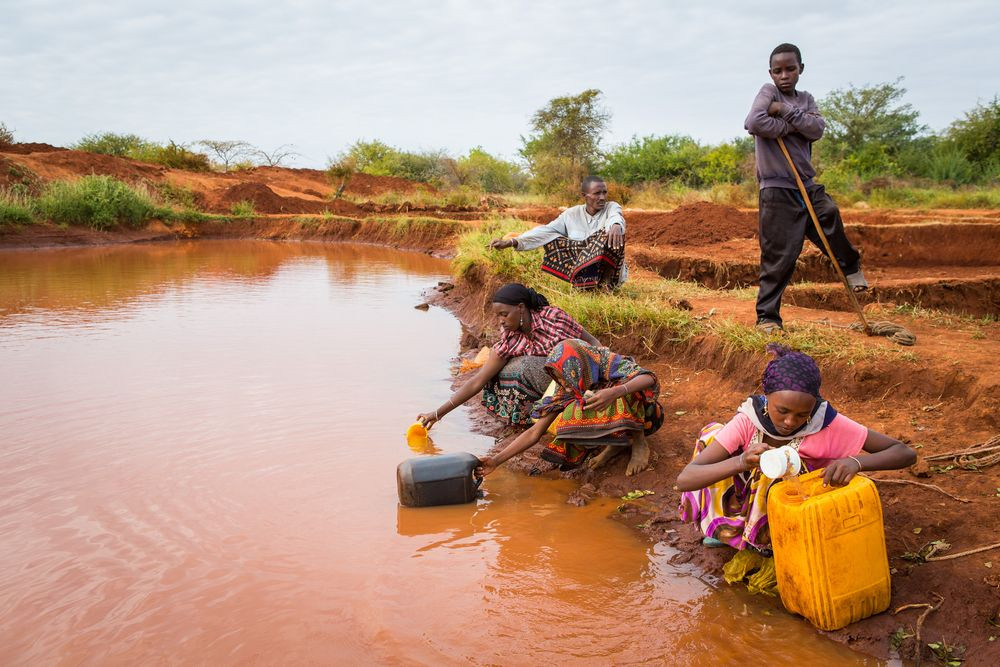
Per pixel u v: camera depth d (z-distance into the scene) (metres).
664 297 7.58
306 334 9.24
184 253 20.19
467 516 4.51
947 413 4.70
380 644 3.22
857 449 3.46
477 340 8.61
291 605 3.49
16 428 5.71
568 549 4.11
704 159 36.09
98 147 39.94
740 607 3.53
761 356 5.57
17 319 9.92
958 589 3.33
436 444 5.55
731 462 3.41
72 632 3.25
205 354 8.12
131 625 3.30
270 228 26.42
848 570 3.23
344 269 16.42
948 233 14.51
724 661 3.13
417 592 3.64
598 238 7.21
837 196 23.73
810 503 3.21
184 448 5.36
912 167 33.78
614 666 3.11
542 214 23.33
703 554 3.98
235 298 11.98
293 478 4.90
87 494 4.59
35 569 3.73
